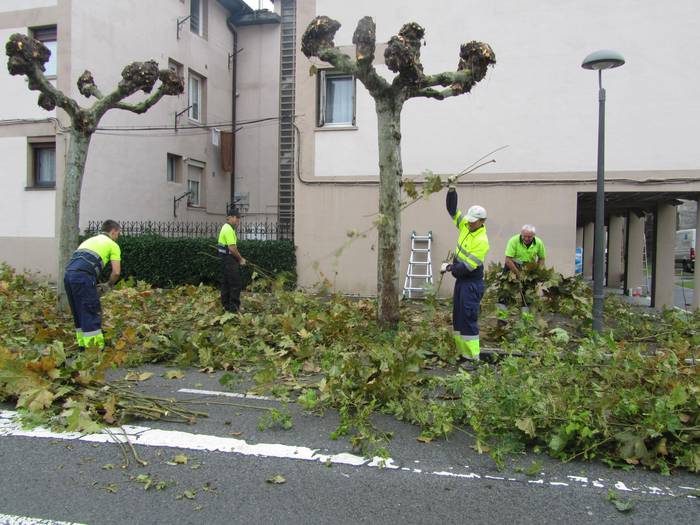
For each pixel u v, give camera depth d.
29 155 15.78
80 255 6.67
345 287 13.66
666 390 4.75
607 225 20.00
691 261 31.77
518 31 12.60
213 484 3.68
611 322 9.94
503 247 12.71
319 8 13.57
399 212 7.66
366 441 4.36
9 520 3.22
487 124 12.82
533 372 5.18
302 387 5.73
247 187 21.98
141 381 6.11
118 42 16.58
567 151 12.41
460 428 4.60
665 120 11.88
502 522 3.25
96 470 3.88
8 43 8.71
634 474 3.93
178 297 10.99
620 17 12.02
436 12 13.05
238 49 22.12
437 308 9.30
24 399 4.74
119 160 16.77
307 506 3.41
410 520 3.26
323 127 13.74
